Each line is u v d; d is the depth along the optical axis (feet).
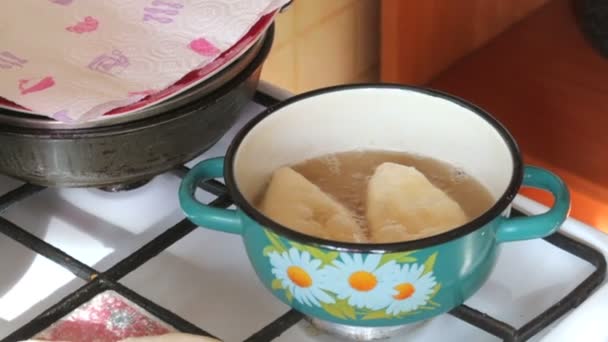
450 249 2.15
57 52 2.67
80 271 2.57
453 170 2.58
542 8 5.61
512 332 2.37
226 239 2.73
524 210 2.70
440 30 5.14
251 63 2.76
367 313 2.23
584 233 2.65
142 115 2.52
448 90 5.04
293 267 2.21
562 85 5.00
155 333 2.42
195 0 2.82
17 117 2.49
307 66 4.96
